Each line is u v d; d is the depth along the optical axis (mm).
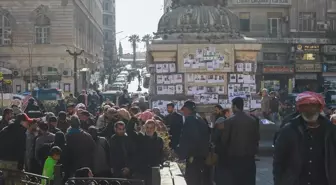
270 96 21531
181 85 15680
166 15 16688
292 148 6207
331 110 15312
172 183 8352
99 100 31859
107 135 11477
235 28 16750
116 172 9508
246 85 15805
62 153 9508
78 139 9500
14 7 57188
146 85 31281
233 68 15789
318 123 6258
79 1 62562
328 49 50969
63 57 56938
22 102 23047
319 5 51656
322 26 51375
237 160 9625
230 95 15727
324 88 49594
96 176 9727
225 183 9680
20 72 56469
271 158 15086
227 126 9555
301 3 51375
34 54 57125
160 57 15672
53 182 8531
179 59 15633
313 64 50875
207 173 10664
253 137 9641
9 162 11312
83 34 68125
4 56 56906
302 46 50812
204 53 15656
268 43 50438
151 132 9695
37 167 11344
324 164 6152
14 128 11375
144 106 17000
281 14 51250
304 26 51562
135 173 9523
